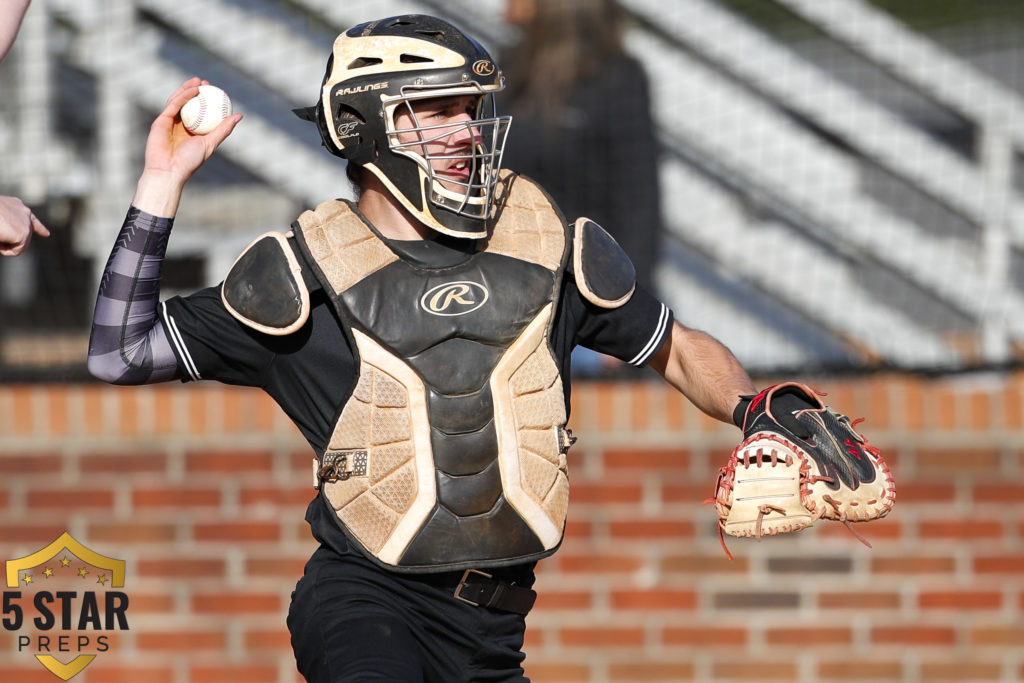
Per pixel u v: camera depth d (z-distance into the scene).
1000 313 23.11
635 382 19.67
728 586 18.91
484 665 10.99
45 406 19.44
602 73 22.67
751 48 24.17
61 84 26.86
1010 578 18.80
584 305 11.20
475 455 10.32
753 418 10.43
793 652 18.80
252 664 19.11
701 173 24.95
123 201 23.80
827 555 18.88
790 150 24.28
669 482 19.06
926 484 18.97
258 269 10.59
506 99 23.03
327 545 11.01
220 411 19.41
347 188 25.06
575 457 19.16
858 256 24.48
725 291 24.36
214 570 19.22
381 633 10.28
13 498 19.31
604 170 22.59
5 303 23.11
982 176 23.59
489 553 10.37
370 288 10.45
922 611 18.80
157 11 24.75
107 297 10.54
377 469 10.35
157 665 19.06
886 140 23.94
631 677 18.89
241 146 25.12
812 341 23.94
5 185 23.42
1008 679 18.69
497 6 24.20
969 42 25.61
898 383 19.61
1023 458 18.92
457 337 10.39
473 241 10.90
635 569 18.98
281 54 24.86
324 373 10.66
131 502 19.33
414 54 10.77
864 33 24.06
